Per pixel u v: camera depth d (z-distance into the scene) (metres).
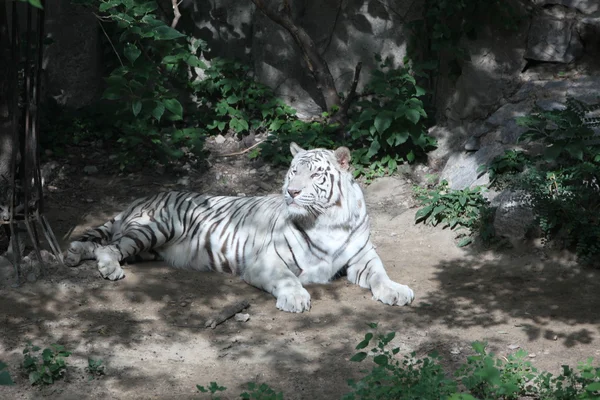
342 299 6.88
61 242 7.93
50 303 6.52
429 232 8.45
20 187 7.10
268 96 10.72
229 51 10.91
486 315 6.58
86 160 9.89
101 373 5.42
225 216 7.57
